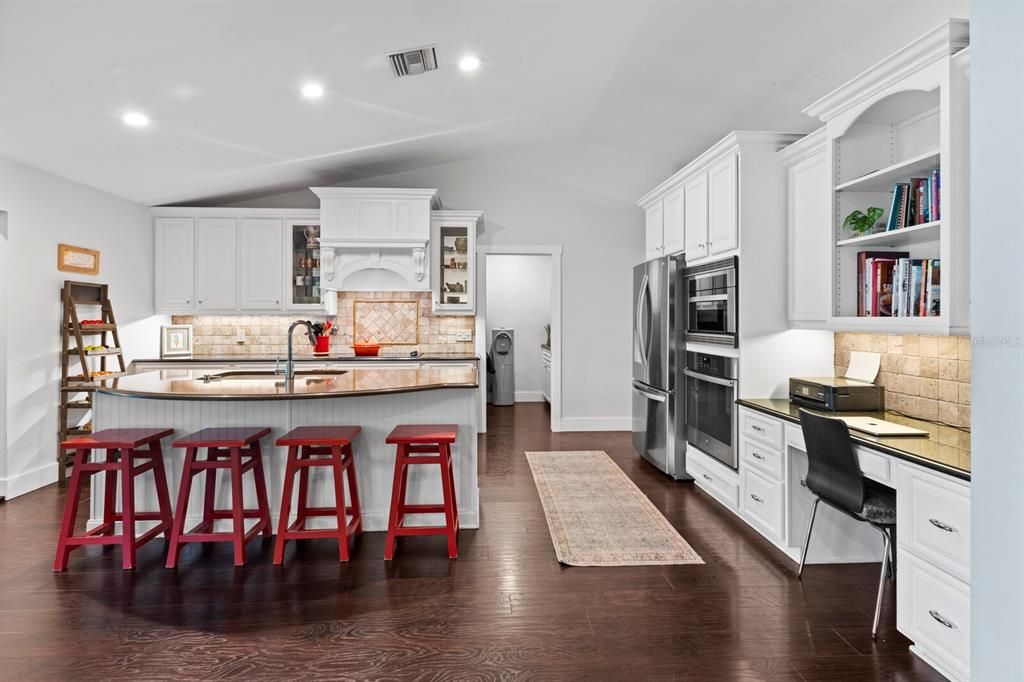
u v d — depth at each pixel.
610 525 3.44
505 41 3.45
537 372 8.95
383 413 3.36
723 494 3.67
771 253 3.44
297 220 5.62
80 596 2.54
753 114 4.33
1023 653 0.65
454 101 4.26
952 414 2.58
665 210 4.79
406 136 4.86
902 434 2.36
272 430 3.29
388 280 5.68
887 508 2.26
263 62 3.09
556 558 2.97
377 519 3.35
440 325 6.08
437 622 2.33
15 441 3.97
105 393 3.14
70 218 4.46
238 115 3.73
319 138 4.45
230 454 2.95
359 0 2.68
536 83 4.25
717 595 2.57
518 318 8.94
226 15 2.57
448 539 2.97
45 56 2.67
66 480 4.30
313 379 3.49
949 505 1.89
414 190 5.38
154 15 2.47
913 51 2.19
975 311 0.71
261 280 5.60
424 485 3.40
